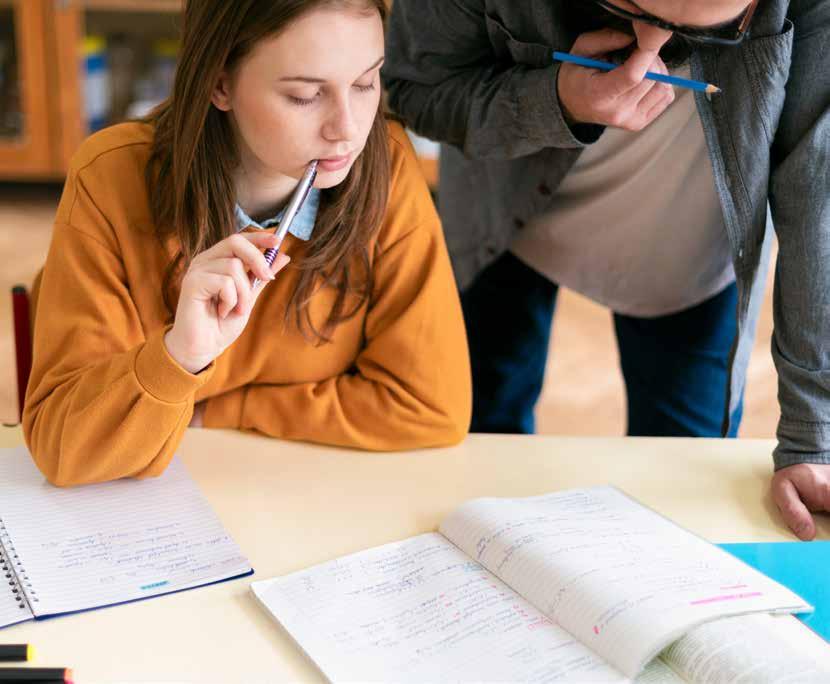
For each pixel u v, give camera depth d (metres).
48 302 1.13
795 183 1.16
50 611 0.90
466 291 1.68
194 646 0.87
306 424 1.21
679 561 0.96
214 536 1.02
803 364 1.17
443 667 0.84
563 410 2.68
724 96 1.17
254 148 1.05
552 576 0.92
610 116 1.17
